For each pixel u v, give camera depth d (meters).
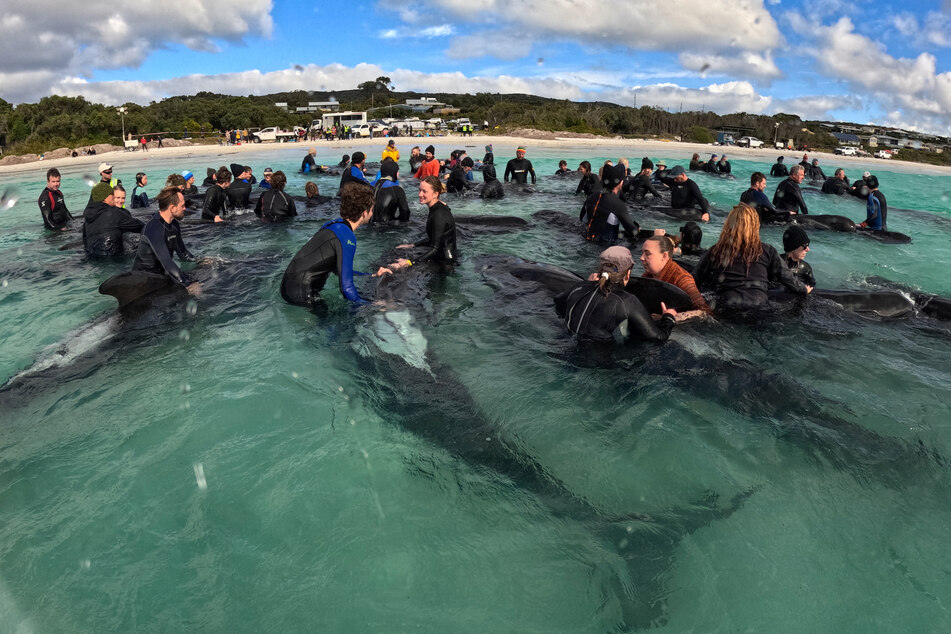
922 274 7.26
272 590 2.17
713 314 4.86
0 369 4.08
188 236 8.30
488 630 2.02
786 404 3.55
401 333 4.66
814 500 2.71
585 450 3.11
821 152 45.12
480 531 2.52
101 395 3.63
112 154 35.34
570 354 4.24
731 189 16.98
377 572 2.27
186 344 4.42
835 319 4.94
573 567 2.31
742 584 2.22
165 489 2.74
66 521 2.51
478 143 41.81
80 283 6.25
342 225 5.16
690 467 2.97
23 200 14.17
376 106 98.56
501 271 6.24
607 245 8.05
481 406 3.53
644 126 68.88
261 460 2.98
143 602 2.09
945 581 2.22
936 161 40.41
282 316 5.01
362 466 2.95
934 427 3.32
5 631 1.95
